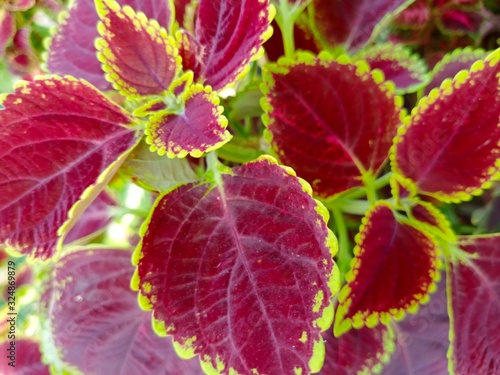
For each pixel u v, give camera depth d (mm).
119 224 155
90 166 116
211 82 122
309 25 155
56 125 116
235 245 109
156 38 116
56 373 147
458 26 176
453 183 124
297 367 100
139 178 129
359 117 121
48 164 114
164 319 105
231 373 102
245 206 113
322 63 118
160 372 142
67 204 112
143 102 125
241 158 137
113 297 147
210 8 118
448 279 125
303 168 125
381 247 118
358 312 112
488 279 125
